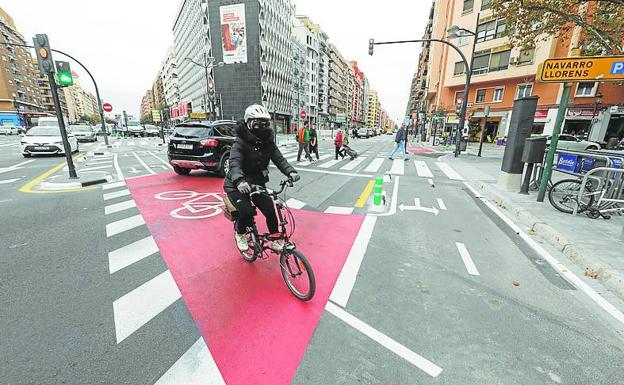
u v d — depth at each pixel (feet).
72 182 24.75
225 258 12.00
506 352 7.24
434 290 9.95
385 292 9.78
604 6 32.14
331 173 34.42
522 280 10.74
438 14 123.54
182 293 9.51
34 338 7.41
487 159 51.57
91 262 11.47
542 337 7.80
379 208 19.45
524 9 30.68
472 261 12.19
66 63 26.03
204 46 188.14
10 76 213.46
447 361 6.93
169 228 15.23
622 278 9.96
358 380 6.36
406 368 6.70
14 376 6.28
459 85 98.58
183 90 294.87
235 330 7.84
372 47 50.49
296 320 8.30
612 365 6.91
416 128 157.28
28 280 10.12
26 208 18.37
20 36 234.38
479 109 95.40
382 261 12.03
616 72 16.46
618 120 72.64
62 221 16.03
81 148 65.31
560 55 77.46
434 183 29.17
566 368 6.79
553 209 18.61
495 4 33.37
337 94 342.44
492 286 10.28
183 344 7.31
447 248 13.47
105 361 6.75
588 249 12.39
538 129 84.53
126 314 8.41
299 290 9.50
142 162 40.96
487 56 89.97
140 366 6.63
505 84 89.04
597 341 7.71
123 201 20.33
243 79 175.32
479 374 6.57
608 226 15.42
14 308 8.57
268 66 185.68
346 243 13.83
